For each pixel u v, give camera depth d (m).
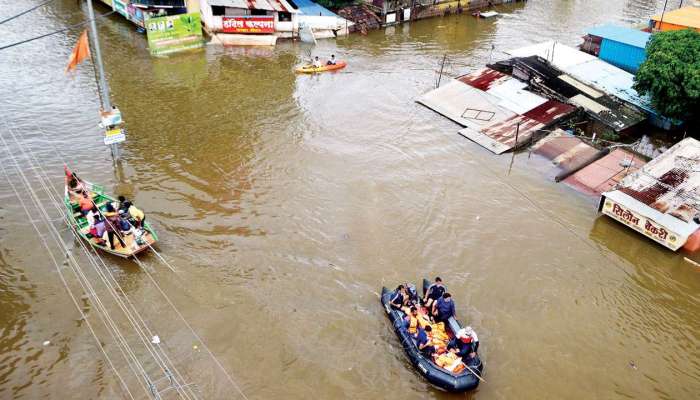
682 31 32.19
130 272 22.02
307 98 36.97
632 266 24.00
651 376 19.09
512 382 18.55
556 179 29.08
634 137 33.50
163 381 17.84
